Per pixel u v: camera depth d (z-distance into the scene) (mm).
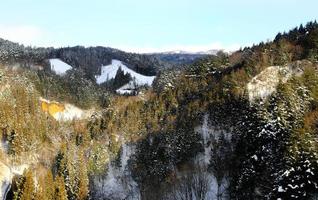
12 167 113938
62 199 93125
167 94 146875
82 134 132625
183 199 100125
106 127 136625
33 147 120750
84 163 112875
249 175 89062
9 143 119062
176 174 108125
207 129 119312
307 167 73438
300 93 98438
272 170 82688
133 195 113000
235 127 111438
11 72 191125
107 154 121688
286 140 82688
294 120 87875
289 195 73688
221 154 107062
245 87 122438
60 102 187250
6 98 142000
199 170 104125
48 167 117000
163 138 117188
